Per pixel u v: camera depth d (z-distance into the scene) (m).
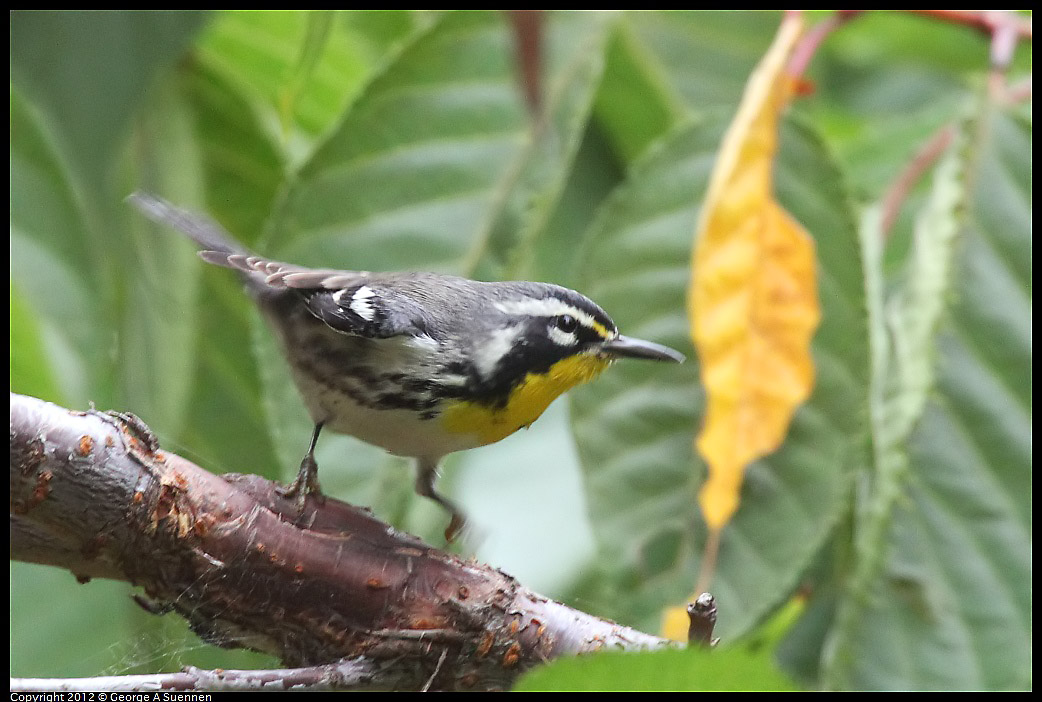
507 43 10.14
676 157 10.28
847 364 9.62
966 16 10.36
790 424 9.62
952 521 9.45
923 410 9.61
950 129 10.49
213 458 10.85
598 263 10.33
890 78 14.67
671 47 11.81
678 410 10.09
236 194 10.83
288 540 7.26
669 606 9.61
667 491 9.95
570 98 10.12
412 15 11.53
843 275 9.74
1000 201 9.94
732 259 9.27
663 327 10.23
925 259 9.88
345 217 10.09
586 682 4.56
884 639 9.27
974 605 9.30
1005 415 9.57
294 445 10.16
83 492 6.84
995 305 9.74
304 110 11.65
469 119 10.18
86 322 9.34
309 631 7.28
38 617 10.55
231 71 10.88
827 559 10.88
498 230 10.23
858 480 9.87
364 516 7.55
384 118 10.13
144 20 5.20
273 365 10.18
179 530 7.04
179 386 9.44
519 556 12.35
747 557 9.57
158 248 9.55
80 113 5.05
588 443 10.11
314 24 7.77
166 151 10.25
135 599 7.24
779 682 4.53
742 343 9.20
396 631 7.24
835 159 9.85
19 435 6.69
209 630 7.34
